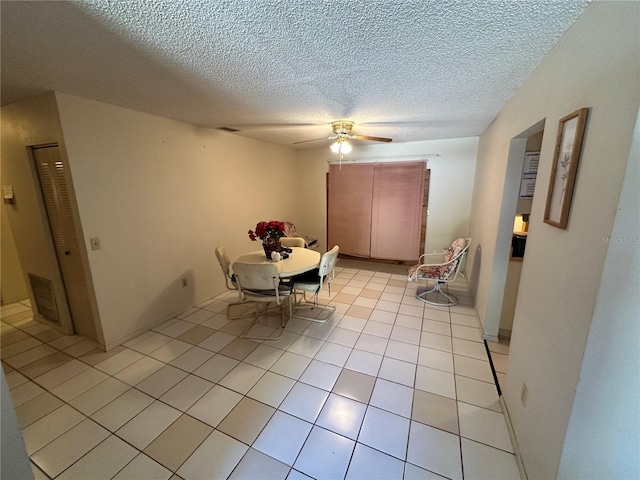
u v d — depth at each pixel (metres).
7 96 2.17
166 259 3.04
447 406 1.89
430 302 3.55
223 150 3.68
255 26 1.20
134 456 1.55
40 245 2.68
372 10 1.09
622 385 0.96
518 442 1.53
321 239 5.66
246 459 1.54
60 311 2.77
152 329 2.91
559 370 1.15
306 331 2.87
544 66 1.54
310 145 4.94
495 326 2.65
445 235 4.69
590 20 1.05
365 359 2.40
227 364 2.34
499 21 1.18
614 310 0.91
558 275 1.21
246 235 4.21
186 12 1.09
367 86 1.97
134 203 2.68
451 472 1.46
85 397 1.98
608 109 0.92
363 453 1.57
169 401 1.94
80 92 2.09
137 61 1.55
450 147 4.41
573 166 1.10
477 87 2.00
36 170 2.49
